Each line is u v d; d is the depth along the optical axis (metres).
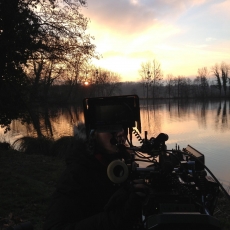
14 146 12.68
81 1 13.07
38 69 13.81
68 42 13.15
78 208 1.56
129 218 1.31
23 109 12.52
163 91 102.25
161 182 1.51
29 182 6.17
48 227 1.49
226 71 95.88
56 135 17.25
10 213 4.60
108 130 1.87
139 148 1.73
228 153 12.88
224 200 5.77
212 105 64.00
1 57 10.74
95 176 1.68
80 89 33.06
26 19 11.18
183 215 1.25
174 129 21.94
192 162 1.89
